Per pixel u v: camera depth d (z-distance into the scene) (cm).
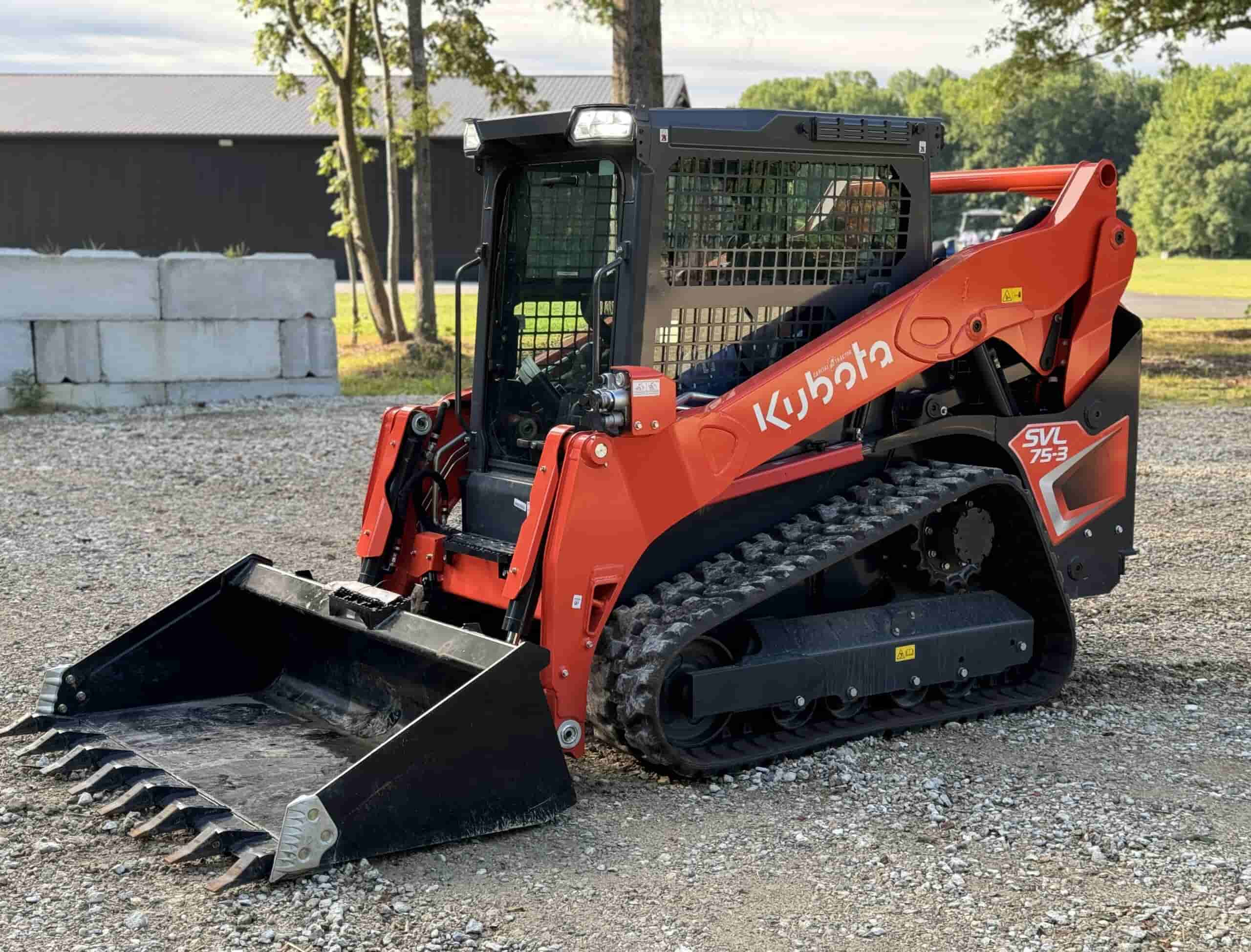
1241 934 346
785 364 477
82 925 347
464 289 3691
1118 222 564
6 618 649
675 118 449
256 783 419
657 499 447
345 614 459
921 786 453
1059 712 539
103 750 448
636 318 451
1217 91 8681
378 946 339
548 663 409
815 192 493
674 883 378
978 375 547
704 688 450
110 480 1024
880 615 504
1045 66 2298
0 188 4062
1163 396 1603
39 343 1353
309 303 1477
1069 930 349
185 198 4062
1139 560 806
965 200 8669
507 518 486
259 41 2186
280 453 1145
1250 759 484
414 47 1925
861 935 346
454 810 393
